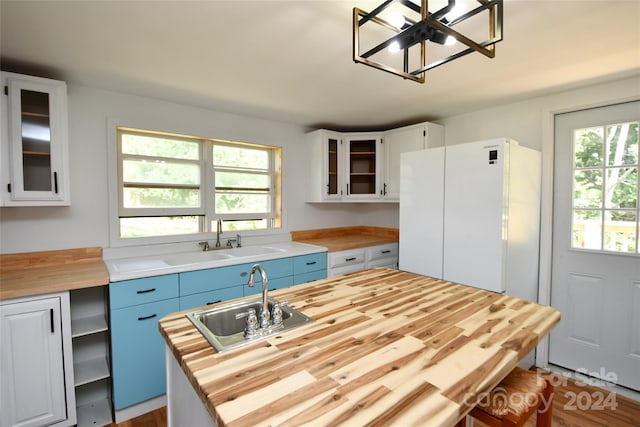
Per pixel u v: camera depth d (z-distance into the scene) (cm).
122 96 227
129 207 240
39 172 182
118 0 122
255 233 300
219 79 203
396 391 75
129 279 183
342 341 102
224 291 223
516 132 255
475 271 206
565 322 240
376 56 171
